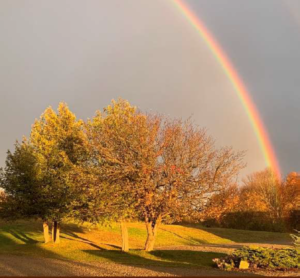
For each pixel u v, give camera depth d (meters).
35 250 20.78
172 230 42.00
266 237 41.22
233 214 50.25
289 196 53.50
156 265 15.55
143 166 17.69
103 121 20.42
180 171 17.91
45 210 22.62
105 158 19.28
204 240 37.34
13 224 37.47
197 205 18.53
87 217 20.95
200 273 13.56
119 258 17.61
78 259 17.34
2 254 19.30
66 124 24.41
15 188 23.14
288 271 14.68
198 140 19.11
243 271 14.70
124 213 18.70
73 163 22.73
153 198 18.16
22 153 23.72
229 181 18.72
